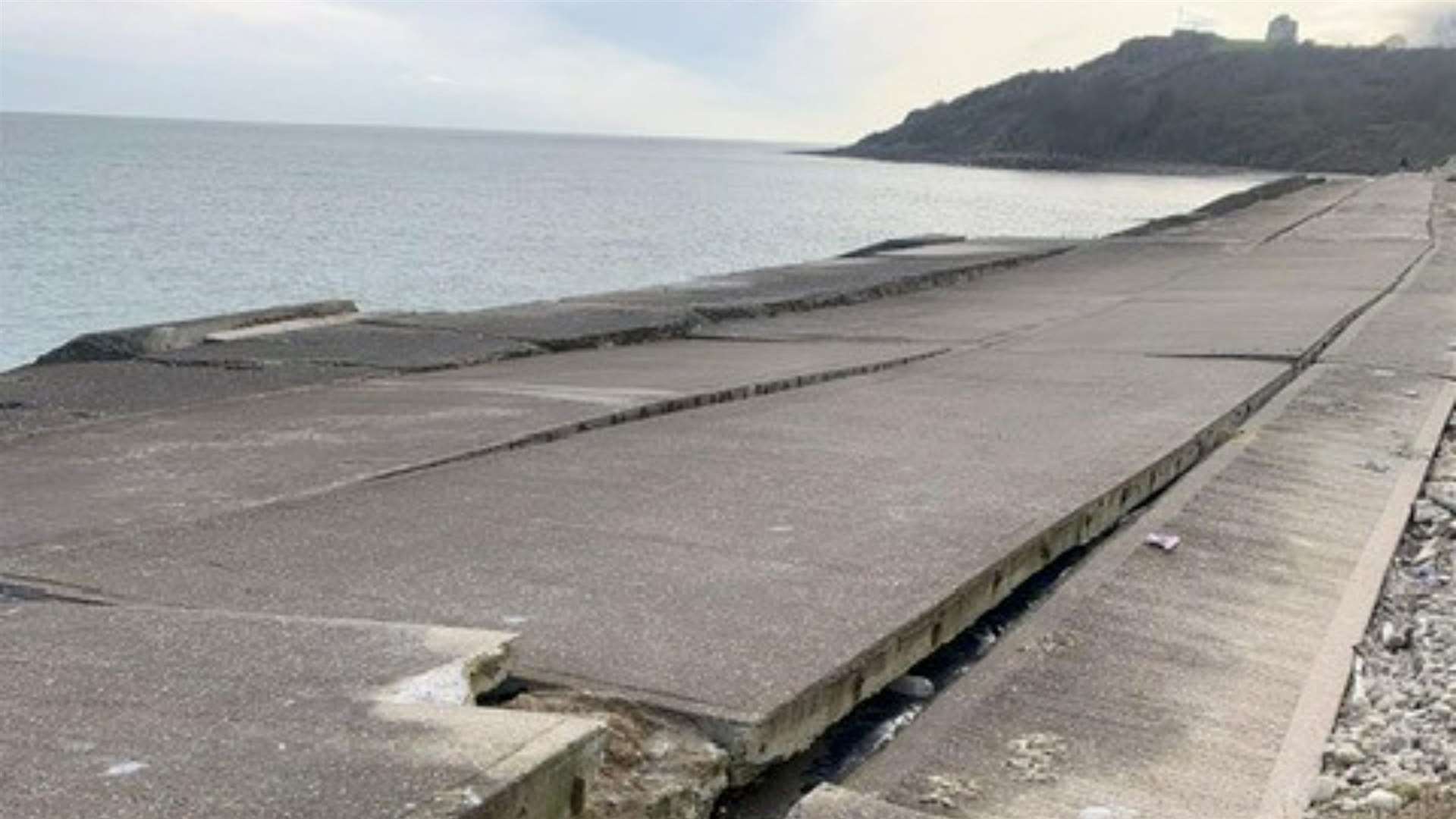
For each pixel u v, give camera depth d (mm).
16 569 4031
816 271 15625
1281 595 4797
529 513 4887
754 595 4004
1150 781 3293
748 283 14125
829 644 3617
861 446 6242
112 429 6312
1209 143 149750
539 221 41281
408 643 3307
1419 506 6285
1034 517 5000
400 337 9516
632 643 3570
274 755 2672
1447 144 126312
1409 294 14609
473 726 2822
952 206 60312
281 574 4082
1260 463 6711
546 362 8891
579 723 2855
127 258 25453
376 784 2551
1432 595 5047
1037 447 6340
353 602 3846
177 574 4035
